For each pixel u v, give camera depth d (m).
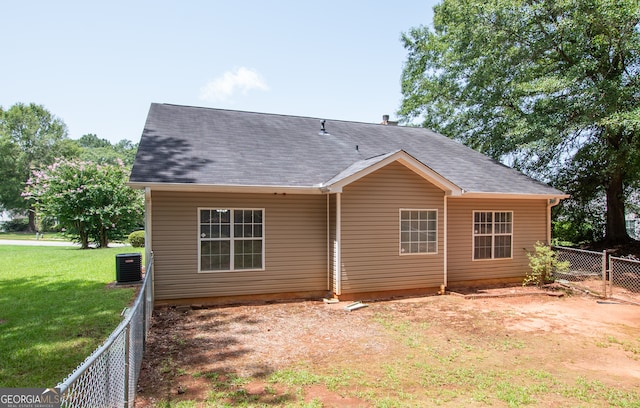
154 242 9.02
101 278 11.54
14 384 4.67
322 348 6.42
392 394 4.75
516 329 7.67
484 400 4.63
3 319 7.35
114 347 3.06
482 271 12.22
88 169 20.41
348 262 9.96
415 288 10.73
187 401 4.45
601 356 6.26
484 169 13.62
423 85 24.11
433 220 10.97
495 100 18.22
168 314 8.52
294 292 10.16
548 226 13.12
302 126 14.56
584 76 14.86
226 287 9.56
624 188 18.38
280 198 10.04
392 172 10.39
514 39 16.94
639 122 12.48
